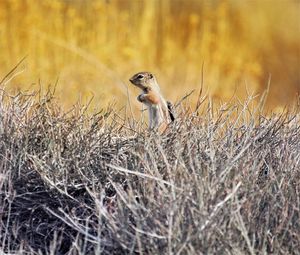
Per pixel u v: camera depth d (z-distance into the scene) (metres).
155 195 22.92
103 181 24.66
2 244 22.97
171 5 69.69
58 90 45.50
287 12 72.50
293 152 25.95
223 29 68.06
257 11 72.25
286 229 22.02
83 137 25.69
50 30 59.66
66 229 23.66
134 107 36.81
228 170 23.08
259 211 22.91
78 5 63.88
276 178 23.55
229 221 21.88
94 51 59.47
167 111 27.70
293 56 70.06
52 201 24.36
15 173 24.81
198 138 25.50
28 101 27.11
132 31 64.44
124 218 22.03
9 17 58.53
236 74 62.75
